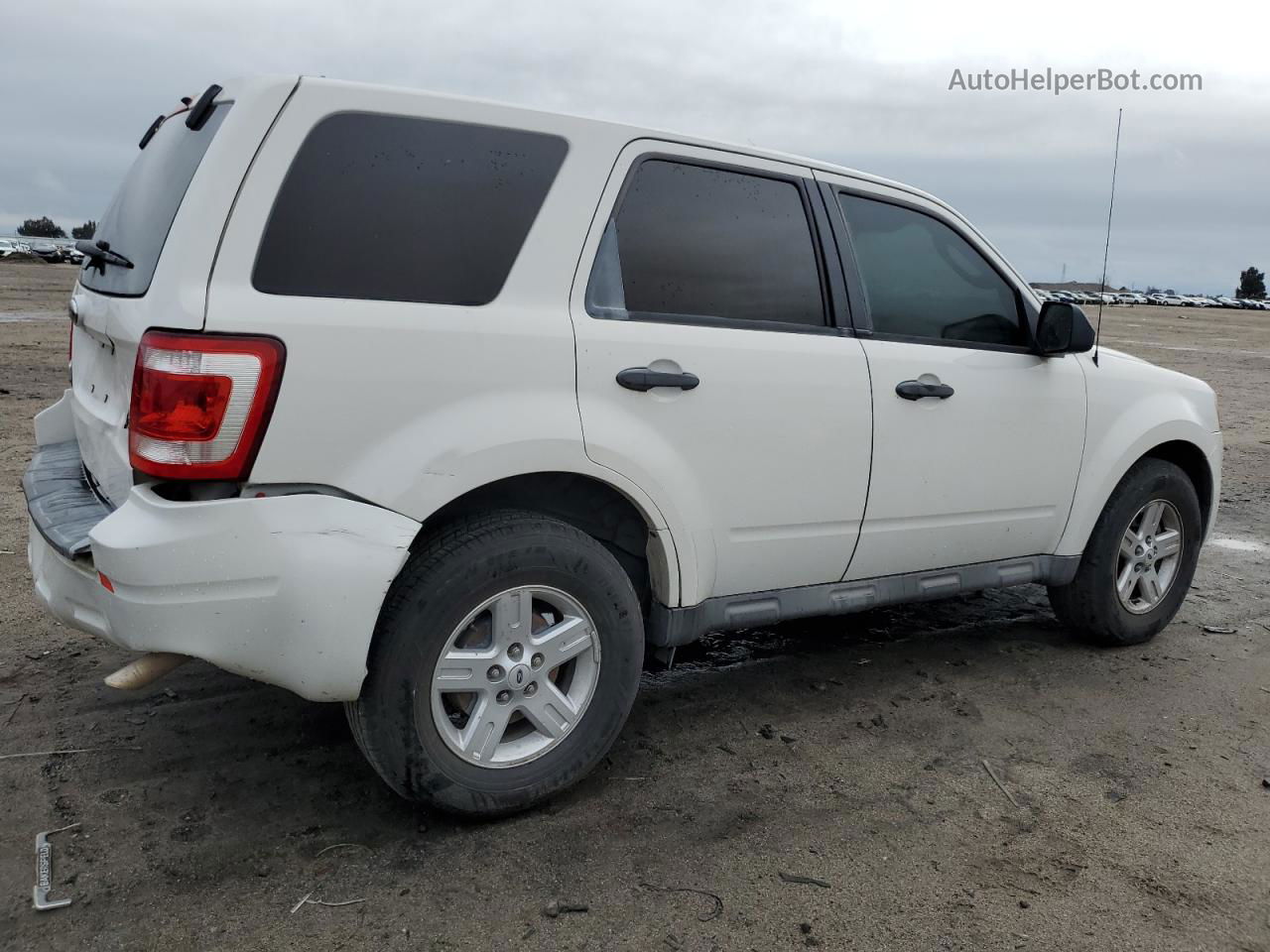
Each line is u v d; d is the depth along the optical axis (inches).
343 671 97.0
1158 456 181.3
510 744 112.3
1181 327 1501.0
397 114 104.1
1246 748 137.6
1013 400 150.3
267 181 96.7
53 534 102.9
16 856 102.2
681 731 137.4
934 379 141.9
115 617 94.2
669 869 104.3
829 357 131.3
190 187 96.4
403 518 99.6
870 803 119.0
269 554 93.7
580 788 120.4
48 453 133.2
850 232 138.7
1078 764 131.1
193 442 92.0
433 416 101.9
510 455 105.0
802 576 135.5
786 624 183.9
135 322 96.3
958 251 151.3
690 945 92.5
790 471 128.4
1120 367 167.8
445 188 105.9
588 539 112.5
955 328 148.9
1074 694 154.4
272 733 130.2
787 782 123.5
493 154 109.2
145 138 135.0
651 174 120.6
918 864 106.7
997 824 115.3
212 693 141.3
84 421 120.4
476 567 103.9
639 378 114.0
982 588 155.1
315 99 99.7
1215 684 160.2
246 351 92.7
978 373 146.9
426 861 104.2
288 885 99.3
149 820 109.3
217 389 91.7
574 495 121.5
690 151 124.0
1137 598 176.7
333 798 115.4
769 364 125.3
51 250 2500.0
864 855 108.1
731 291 125.8
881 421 136.1
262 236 96.1
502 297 108.0
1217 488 185.5
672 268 121.0
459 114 107.7
